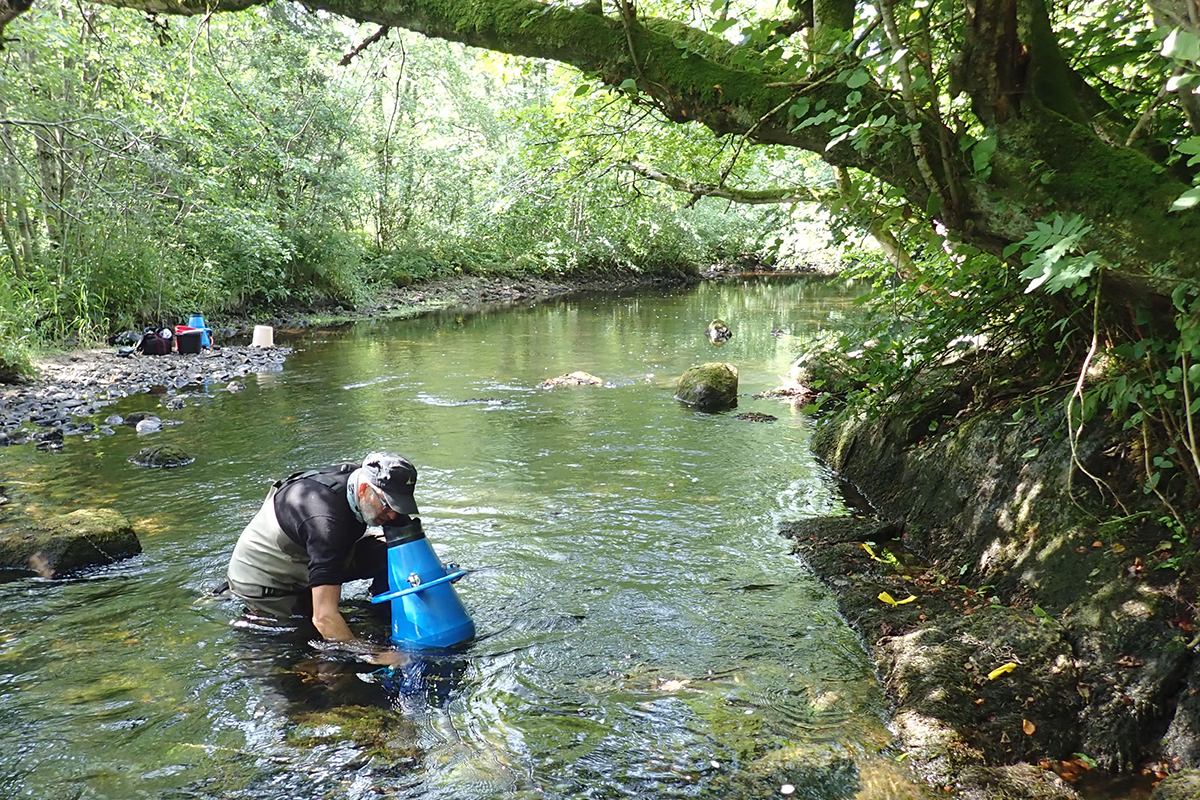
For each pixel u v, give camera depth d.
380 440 7.81
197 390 10.46
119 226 14.58
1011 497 4.66
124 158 12.80
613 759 3.15
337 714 3.41
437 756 3.14
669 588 4.63
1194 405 3.08
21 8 5.58
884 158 3.85
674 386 10.55
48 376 10.87
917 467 5.73
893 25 3.30
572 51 4.19
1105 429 4.35
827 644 4.04
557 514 5.77
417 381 11.05
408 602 3.99
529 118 8.11
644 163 7.74
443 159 25.31
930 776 3.05
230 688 3.59
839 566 4.83
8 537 4.89
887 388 6.33
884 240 6.02
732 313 19.53
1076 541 4.04
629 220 14.45
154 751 3.15
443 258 26.39
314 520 3.99
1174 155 3.46
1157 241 3.14
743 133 4.09
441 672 3.75
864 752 3.20
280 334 16.39
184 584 4.62
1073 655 3.59
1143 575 3.63
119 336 13.72
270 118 18.02
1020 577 4.23
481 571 4.81
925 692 3.45
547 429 8.27
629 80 4.09
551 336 15.74
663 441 7.78
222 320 16.94
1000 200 3.51
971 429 5.33
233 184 18.16
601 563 4.95
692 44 4.16
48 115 12.66
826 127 3.91
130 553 5.02
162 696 3.52
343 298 20.67
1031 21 3.67
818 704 3.54
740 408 9.30
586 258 29.42
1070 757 3.17
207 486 6.36
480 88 26.75
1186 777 2.79
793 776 3.06
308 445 7.62
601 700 3.54
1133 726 3.19
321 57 19.47
